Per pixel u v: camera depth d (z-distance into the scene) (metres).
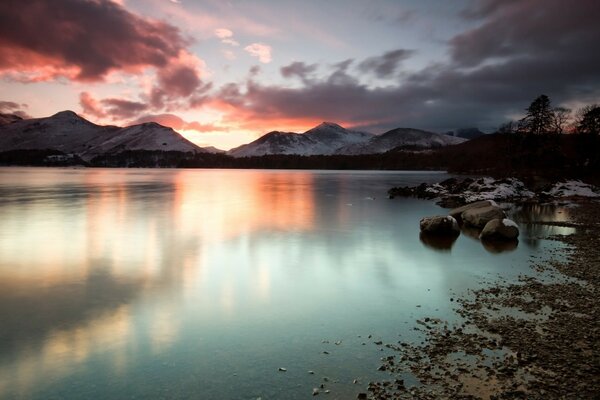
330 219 32.91
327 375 8.30
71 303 12.84
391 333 10.38
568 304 12.32
